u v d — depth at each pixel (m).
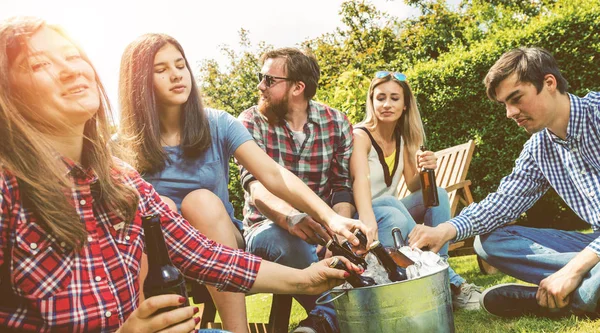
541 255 2.63
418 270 1.91
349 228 2.11
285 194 2.32
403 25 15.68
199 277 1.60
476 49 6.59
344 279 1.80
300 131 3.02
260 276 1.63
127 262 1.34
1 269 1.19
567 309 2.40
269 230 2.59
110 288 1.28
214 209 2.23
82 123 1.28
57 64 1.22
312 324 2.38
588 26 6.00
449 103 6.68
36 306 1.19
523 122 2.66
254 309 4.02
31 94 1.21
